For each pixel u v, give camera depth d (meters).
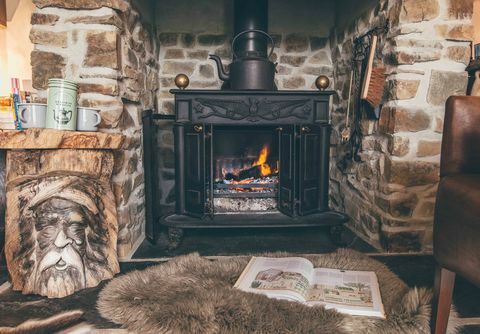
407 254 1.88
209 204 2.10
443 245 1.06
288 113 2.14
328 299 1.26
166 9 2.65
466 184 1.00
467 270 0.97
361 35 2.24
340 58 2.59
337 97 2.65
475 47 1.96
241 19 2.25
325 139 2.15
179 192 2.13
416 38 1.80
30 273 1.40
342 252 1.79
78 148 1.48
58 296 1.37
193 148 2.06
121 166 1.84
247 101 2.11
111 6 1.71
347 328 1.10
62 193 1.45
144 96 2.28
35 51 1.74
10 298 1.37
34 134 1.37
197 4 2.67
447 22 1.81
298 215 2.11
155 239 2.09
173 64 2.68
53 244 1.41
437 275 1.10
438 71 1.83
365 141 2.16
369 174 2.13
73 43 1.74
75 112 1.52
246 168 2.50
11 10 2.71
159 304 1.25
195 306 1.19
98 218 1.55
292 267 1.53
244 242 2.11
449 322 1.19
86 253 1.48
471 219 0.95
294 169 2.07
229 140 2.49
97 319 1.21
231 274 1.51
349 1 2.46
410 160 1.86
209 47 2.69
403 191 1.88
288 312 1.17
